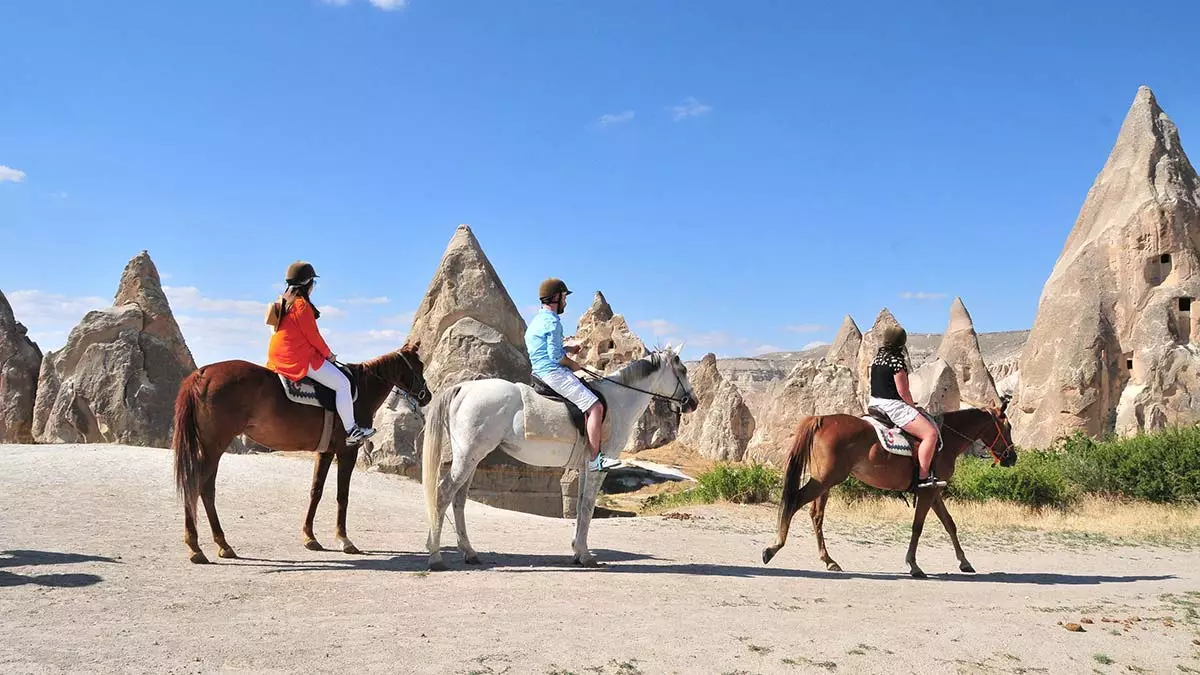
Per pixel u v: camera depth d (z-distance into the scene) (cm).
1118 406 3897
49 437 3100
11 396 3222
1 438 3200
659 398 1120
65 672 554
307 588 850
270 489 1593
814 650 698
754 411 6244
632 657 650
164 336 3319
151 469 1611
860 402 3691
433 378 2533
